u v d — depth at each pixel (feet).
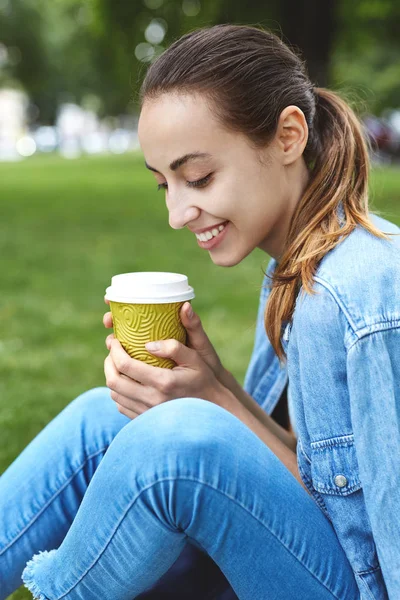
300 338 4.55
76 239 31.01
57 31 131.34
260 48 5.14
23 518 5.70
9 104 217.97
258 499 4.55
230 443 4.55
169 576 5.74
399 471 4.25
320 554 4.71
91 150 203.92
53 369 13.82
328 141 5.38
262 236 5.30
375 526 4.32
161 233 32.58
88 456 5.86
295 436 6.51
